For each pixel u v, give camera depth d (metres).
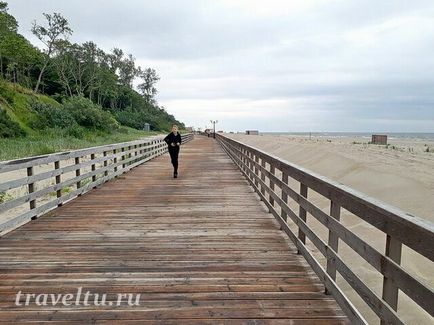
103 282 3.35
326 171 14.60
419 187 9.53
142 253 4.15
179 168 13.07
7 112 30.70
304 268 3.71
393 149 23.88
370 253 2.29
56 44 59.12
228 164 14.64
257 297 3.07
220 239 4.68
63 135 32.84
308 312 2.82
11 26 52.69
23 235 4.83
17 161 4.93
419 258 5.36
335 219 2.96
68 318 2.73
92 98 73.69
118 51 86.56
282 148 26.77
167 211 6.27
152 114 94.31
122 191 8.25
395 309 2.03
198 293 3.14
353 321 2.52
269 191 6.16
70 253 4.14
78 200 7.20
